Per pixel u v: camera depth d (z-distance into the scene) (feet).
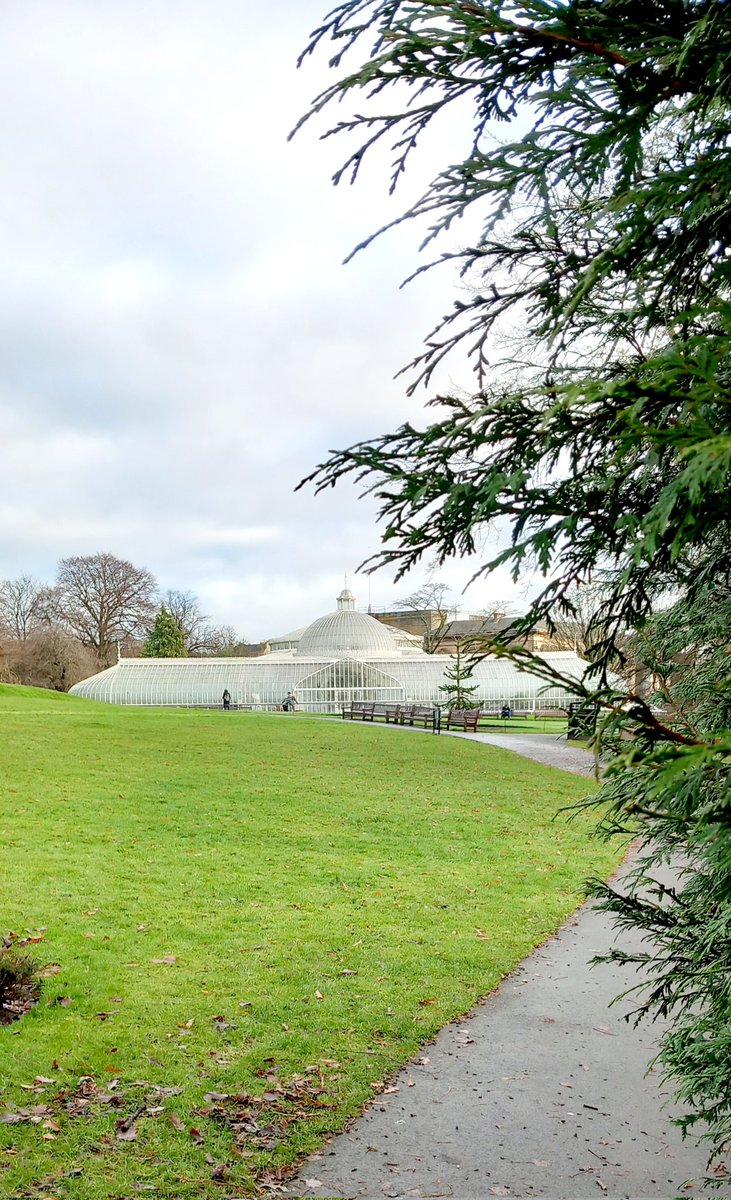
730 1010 12.32
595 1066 22.12
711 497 7.36
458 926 34.88
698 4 7.81
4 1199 16.20
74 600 238.07
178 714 146.00
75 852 44.98
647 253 8.93
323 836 52.08
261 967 29.55
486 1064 22.34
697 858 13.44
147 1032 23.98
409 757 93.86
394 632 291.58
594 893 15.46
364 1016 25.49
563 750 105.29
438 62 8.44
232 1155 17.98
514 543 9.03
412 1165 17.56
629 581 10.55
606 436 9.73
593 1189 16.53
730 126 8.70
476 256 10.30
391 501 9.23
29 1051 22.52
